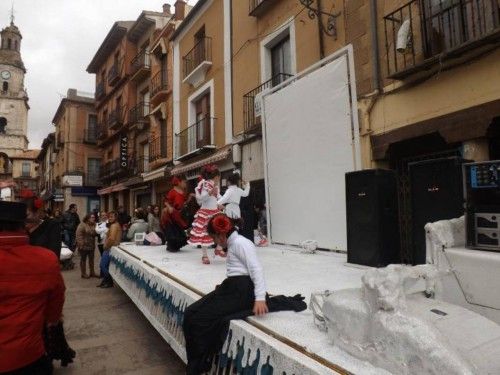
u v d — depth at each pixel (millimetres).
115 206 25500
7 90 58594
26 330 2045
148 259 5766
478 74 5246
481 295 2143
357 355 1826
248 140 11102
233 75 12078
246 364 2293
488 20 5223
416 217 4289
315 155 6312
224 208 5766
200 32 14523
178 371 4023
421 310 1813
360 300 1915
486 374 1403
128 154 22438
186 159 15188
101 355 4465
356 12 7363
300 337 2176
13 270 2033
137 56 20922
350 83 5656
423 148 6465
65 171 30562
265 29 10523
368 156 6980
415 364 1533
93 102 31312
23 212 2174
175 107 16391
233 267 2797
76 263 12297
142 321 5836
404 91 6344
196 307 2742
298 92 6723
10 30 60594
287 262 5047
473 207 2316
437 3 6012
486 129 5125
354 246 4668
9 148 57594
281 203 7160
